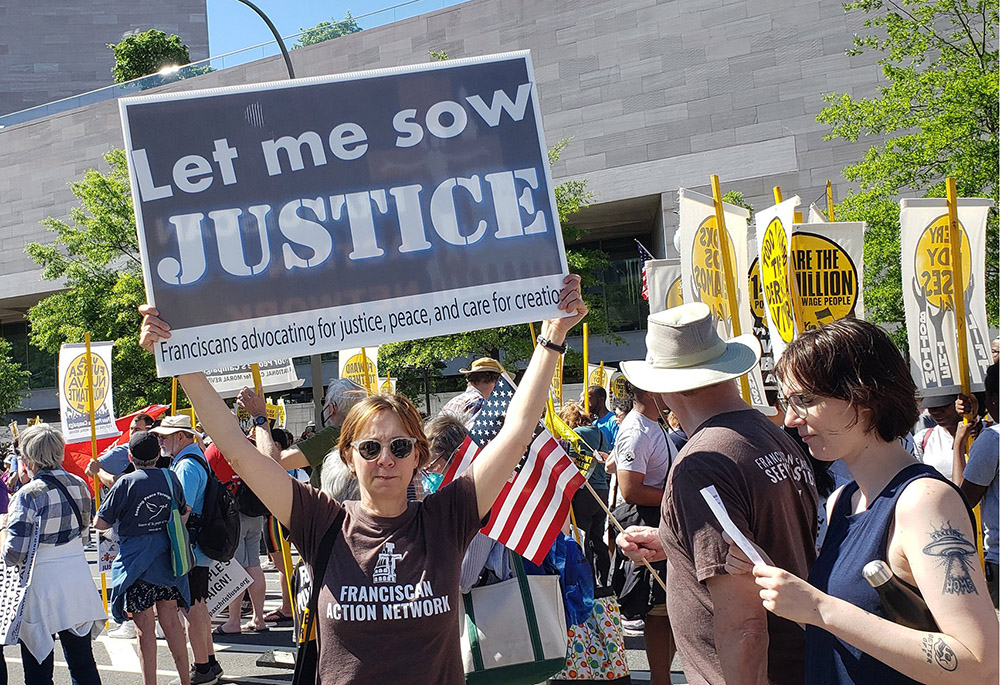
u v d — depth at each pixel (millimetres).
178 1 71812
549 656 4164
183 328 3105
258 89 3232
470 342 24031
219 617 9211
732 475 2805
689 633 2859
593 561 6719
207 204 3166
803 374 2256
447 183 3283
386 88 3295
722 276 6578
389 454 2893
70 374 10578
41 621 5539
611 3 30891
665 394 3334
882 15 27672
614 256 37625
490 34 32375
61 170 40719
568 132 31391
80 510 5793
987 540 4895
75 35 70500
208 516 6578
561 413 8219
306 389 39031
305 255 3201
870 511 2191
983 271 6531
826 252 5910
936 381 6160
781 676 2938
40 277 40938
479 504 2980
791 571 2850
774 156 28781
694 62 29859
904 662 1961
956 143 17312
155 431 6688
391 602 2785
